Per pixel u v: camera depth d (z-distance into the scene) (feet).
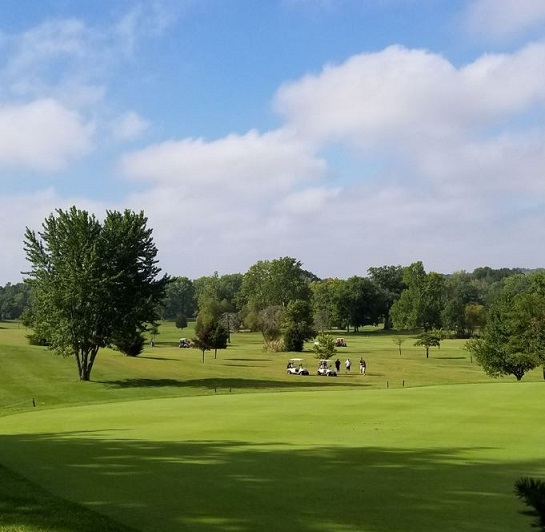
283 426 63.62
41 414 81.10
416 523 30.04
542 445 51.44
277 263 577.43
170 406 87.61
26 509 30.40
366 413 74.18
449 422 65.87
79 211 160.76
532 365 181.27
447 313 501.97
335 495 35.06
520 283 585.63
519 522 30.22
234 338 515.09
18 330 447.42
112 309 160.45
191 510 32.17
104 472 41.06
